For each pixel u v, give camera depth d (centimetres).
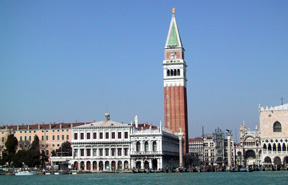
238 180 12781
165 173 17712
